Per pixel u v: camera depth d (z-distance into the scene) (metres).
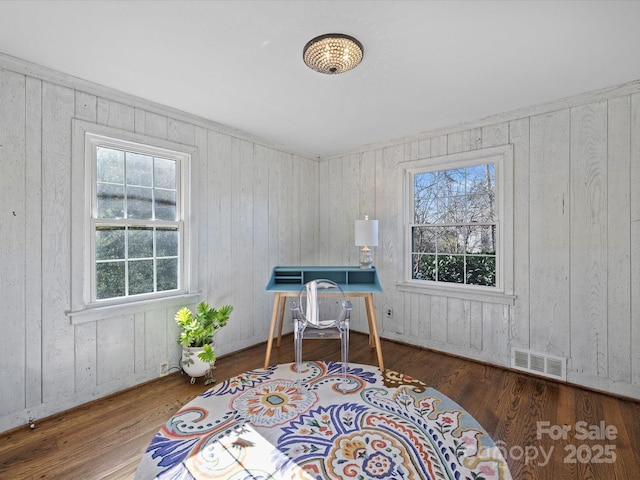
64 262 2.27
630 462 1.75
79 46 1.89
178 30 1.74
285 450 1.82
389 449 1.83
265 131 3.44
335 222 4.26
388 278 3.79
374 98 2.62
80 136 2.33
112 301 2.53
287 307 4.05
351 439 1.92
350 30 1.74
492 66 2.12
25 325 2.11
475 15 1.62
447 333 3.35
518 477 1.64
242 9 1.58
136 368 2.65
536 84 2.37
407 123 3.20
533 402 2.36
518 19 1.65
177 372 2.91
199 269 3.09
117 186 2.58
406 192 3.67
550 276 2.74
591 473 1.67
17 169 2.07
